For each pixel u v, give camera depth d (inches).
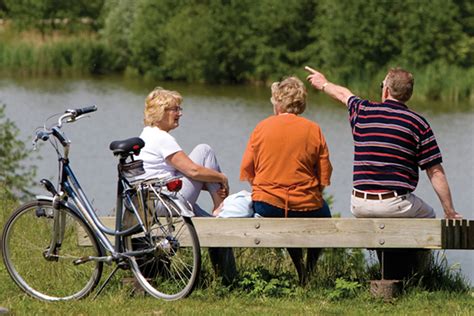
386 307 576.7
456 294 612.7
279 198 605.3
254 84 4940.9
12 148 1434.5
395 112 597.3
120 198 575.2
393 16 4621.1
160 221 569.6
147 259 584.7
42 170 1830.7
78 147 2496.3
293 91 613.9
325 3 4758.9
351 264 700.7
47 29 5738.2
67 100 3649.1
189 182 632.4
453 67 4360.2
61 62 4980.3
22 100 3555.6
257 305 576.4
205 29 4911.4
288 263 713.6
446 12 4549.7
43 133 573.6
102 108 3373.5
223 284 622.5
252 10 4894.2
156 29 5002.5
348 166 2299.5
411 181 596.1
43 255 591.5
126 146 563.2
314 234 596.4
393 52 4667.8
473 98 3932.1
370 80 4672.7
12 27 5753.0
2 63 4889.3
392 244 589.3
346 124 3149.6
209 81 4958.2
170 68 4987.7
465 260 1039.6
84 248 636.7
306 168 607.8
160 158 628.1
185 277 582.6
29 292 594.6
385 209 592.1
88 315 540.4
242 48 4926.2
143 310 550.3
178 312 543.8
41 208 592.7
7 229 598.5
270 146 606.9
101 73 5064.0
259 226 600.7
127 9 5128.0
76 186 586.6
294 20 4872.0
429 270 657.6
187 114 3309.5
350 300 594.9
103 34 5177.2
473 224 589.6
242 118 3221.0
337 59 4731.8
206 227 604.4
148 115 634.8
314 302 588.4
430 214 606.9
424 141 592.4
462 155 2529.5
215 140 2672.2
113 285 613.6
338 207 1697.8
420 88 3983.8
